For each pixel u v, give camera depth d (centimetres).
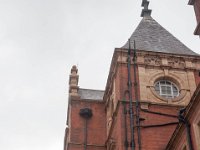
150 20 3906
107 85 3428
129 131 2744
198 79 3108
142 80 3014
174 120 2847
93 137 3331
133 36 3550
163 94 3033
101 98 3678
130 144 2689
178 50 3441
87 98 3634
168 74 3089
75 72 3788
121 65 3072
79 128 3366
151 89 2989
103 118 3444
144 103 2888
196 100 2197
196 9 2500
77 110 3475
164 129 2791
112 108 3216
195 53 3438
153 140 2734
